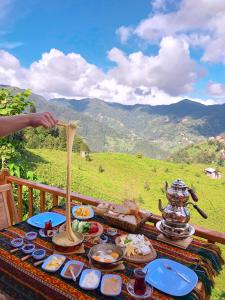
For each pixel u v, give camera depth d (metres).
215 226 39.88
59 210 2.74
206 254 2.01
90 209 2.66
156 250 2.04
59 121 1.80
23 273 1.71
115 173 58.66
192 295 1.57
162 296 1.56
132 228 2.27
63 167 29.20
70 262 1.80
